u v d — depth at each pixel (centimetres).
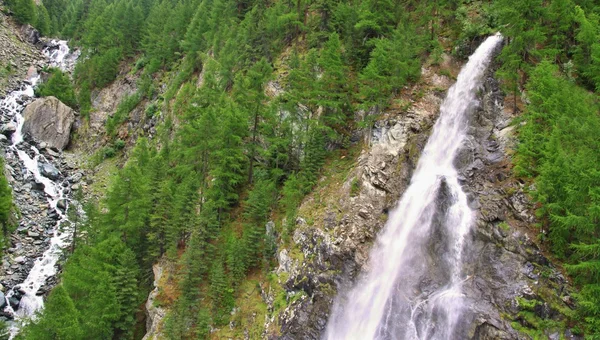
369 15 4734
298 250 3491
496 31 4244
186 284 3525
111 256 4053
